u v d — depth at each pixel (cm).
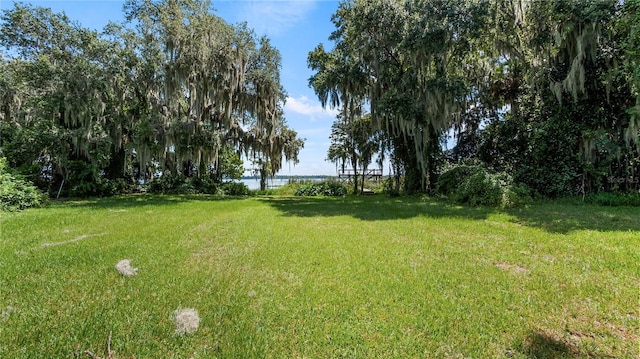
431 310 262
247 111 1797
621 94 1056
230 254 434
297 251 448
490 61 1515
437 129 1349
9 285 312
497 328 233
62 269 361
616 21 958
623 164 1086
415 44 1191
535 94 1256
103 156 1432
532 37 1189
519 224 637
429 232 579
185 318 246
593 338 219
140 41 1357
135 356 200
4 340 213
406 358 199
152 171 1880
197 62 1391
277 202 1210
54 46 1431
